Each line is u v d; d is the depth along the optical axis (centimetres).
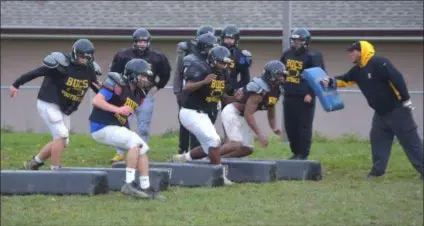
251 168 2719
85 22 5362
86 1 5616
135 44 3014
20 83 2561
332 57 5181
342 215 2267
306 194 2536
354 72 2844
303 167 2808
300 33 3055
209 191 2530
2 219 2142
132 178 2391
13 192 2442
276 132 2750
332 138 4475
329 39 5091
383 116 2828
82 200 2372
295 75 3075
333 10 5338
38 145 3759
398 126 2797
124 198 2405
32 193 2444
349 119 4969
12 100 5238
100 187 2452
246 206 2338
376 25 5150
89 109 5016
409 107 2791
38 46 5350
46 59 2544
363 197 2516
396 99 2797
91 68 2603
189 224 2111
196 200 2397
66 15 5444
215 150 2622
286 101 3108
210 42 2545
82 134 4512
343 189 2645
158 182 2498
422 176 2842
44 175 2442
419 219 2241
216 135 2606
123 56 3025
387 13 5269
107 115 2397
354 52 2805
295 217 2219
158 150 3612
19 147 3684
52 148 2608
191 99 2605
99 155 3431
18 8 5509
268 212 2275
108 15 5428
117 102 2370
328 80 2869
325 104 2870
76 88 2584
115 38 5228
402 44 5134
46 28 5238
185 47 3022
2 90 5250
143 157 2398
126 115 2352
